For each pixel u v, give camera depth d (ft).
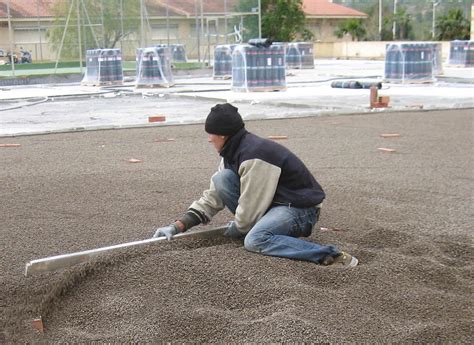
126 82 93.04
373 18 213.05
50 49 103.55
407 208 20.44
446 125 41.88
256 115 46.91
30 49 105.60
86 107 59.00
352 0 231.09
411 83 78.07
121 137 38.22
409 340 11.34
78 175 26.07
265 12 169.89
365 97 61.72
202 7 108.17
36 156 31.50
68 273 14.06
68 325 12.41
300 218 15.21
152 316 12.37
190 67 108.27
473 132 38.52
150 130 41.50
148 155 31.27
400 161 28.86
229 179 15.66
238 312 12.46
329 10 211.20
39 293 13.52
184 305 12.71
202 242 16.12
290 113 48.37
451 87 73.92
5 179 25.43
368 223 18.58
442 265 14.89
